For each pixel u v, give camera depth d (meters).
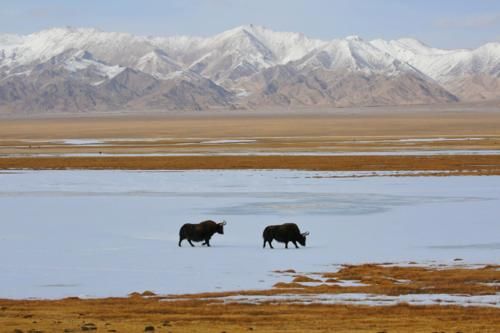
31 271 76.75
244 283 70.69
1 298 65.12
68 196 149.88
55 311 59.41
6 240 96.44
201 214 121.50
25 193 156.00
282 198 143.12
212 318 56.41
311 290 67.81
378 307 60.72
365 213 121.00
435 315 57.53
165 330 50.75
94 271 76.56
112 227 107.94
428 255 84.56
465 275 73.50
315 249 89.19
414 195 146.00
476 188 157.62
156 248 90.38
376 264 79.69
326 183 173.12
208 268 78.00
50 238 98.00
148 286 69.69
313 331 50.88
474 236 97.00
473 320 55.50
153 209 128.38
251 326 53.06
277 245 92.19
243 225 109.31
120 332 49.81
